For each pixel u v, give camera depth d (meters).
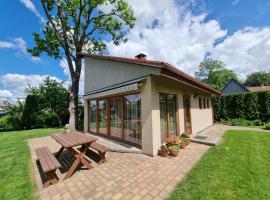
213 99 17.83
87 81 12.76
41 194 3.85
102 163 5.70
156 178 4.45
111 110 9.59
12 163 5.99
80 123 18.41
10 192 3.94
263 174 4.45
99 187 4.08
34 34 16.48
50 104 18.70
